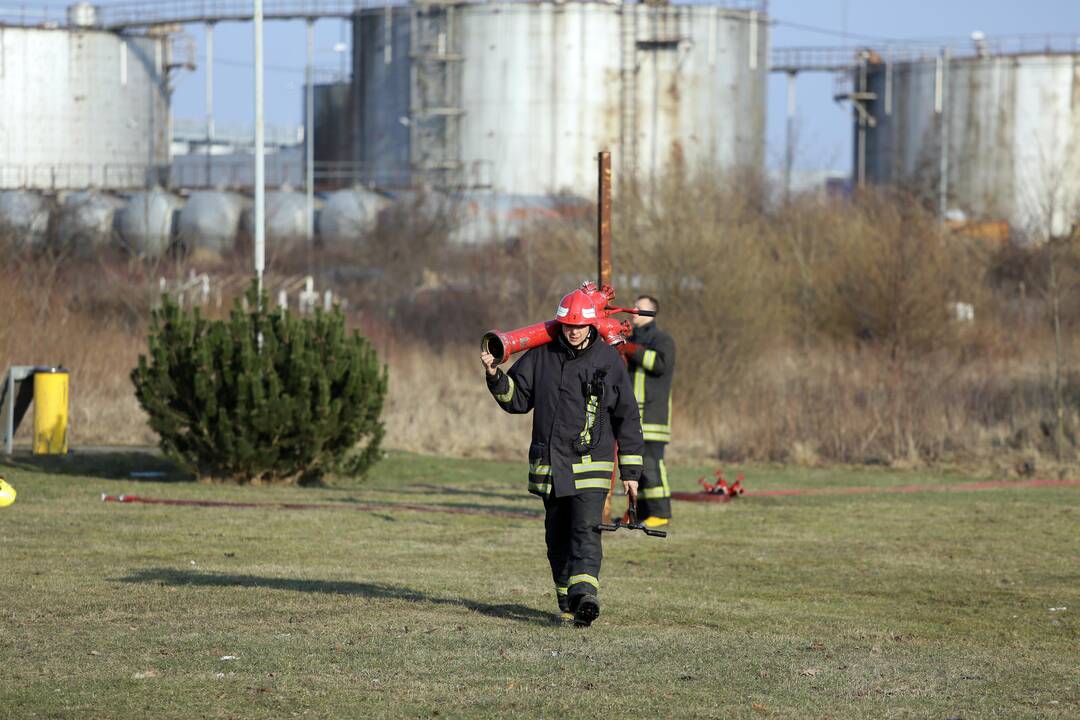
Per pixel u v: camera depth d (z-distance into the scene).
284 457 45.97
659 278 69.19
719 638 22.69
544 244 90.88
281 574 28.34
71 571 28.08
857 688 19.28
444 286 115.38
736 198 98.75
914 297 85.31
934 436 57.22
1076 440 56.34
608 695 18.39
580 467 22.38
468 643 21.36
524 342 22.11
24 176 187.00
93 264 114.69
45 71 189.38
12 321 69.06
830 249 95.88
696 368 65.88
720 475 46.12
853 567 31.55
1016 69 187.00
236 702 17.61
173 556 30.78
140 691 18.02
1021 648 22.94
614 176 84.75
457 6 176.38
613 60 174.62
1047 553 33.78
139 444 56.88
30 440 57.31
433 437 61.31
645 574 30.27
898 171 181.88
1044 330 85.50
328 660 19.97
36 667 19.17
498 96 174.88
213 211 157.38
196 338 46.06
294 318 47.16
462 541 34.59
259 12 54.28
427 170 176.25
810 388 63.19
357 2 186.62
